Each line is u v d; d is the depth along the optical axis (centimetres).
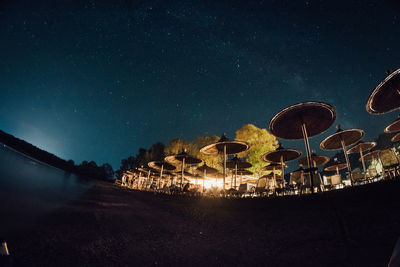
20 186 554
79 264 265
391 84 656
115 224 468
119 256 314
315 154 1374
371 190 516
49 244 296
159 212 708
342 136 1116
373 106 774
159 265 310
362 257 315
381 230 379
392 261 126
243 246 418
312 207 600
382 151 816
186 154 1502
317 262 324
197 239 451
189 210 769
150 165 1878
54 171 1323
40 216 391
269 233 484
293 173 1095
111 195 997
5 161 824
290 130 1006
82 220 436
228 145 1297
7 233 294
